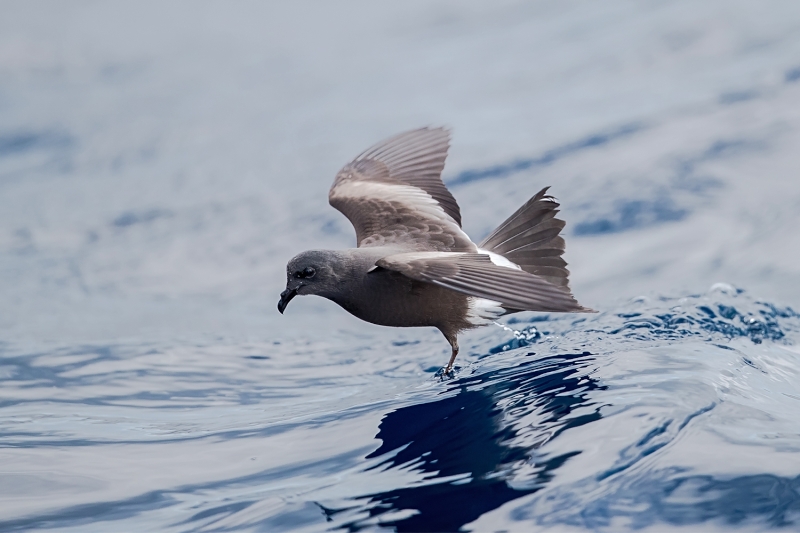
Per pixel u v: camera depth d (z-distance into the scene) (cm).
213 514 628
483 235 1583
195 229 1802
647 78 2222
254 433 807
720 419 671
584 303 1250
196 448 779
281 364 1124
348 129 2266
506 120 2130
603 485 586
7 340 1247
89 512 652
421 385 904
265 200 1902
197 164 2180
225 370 1101
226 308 1421
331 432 781
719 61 2205
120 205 1964
